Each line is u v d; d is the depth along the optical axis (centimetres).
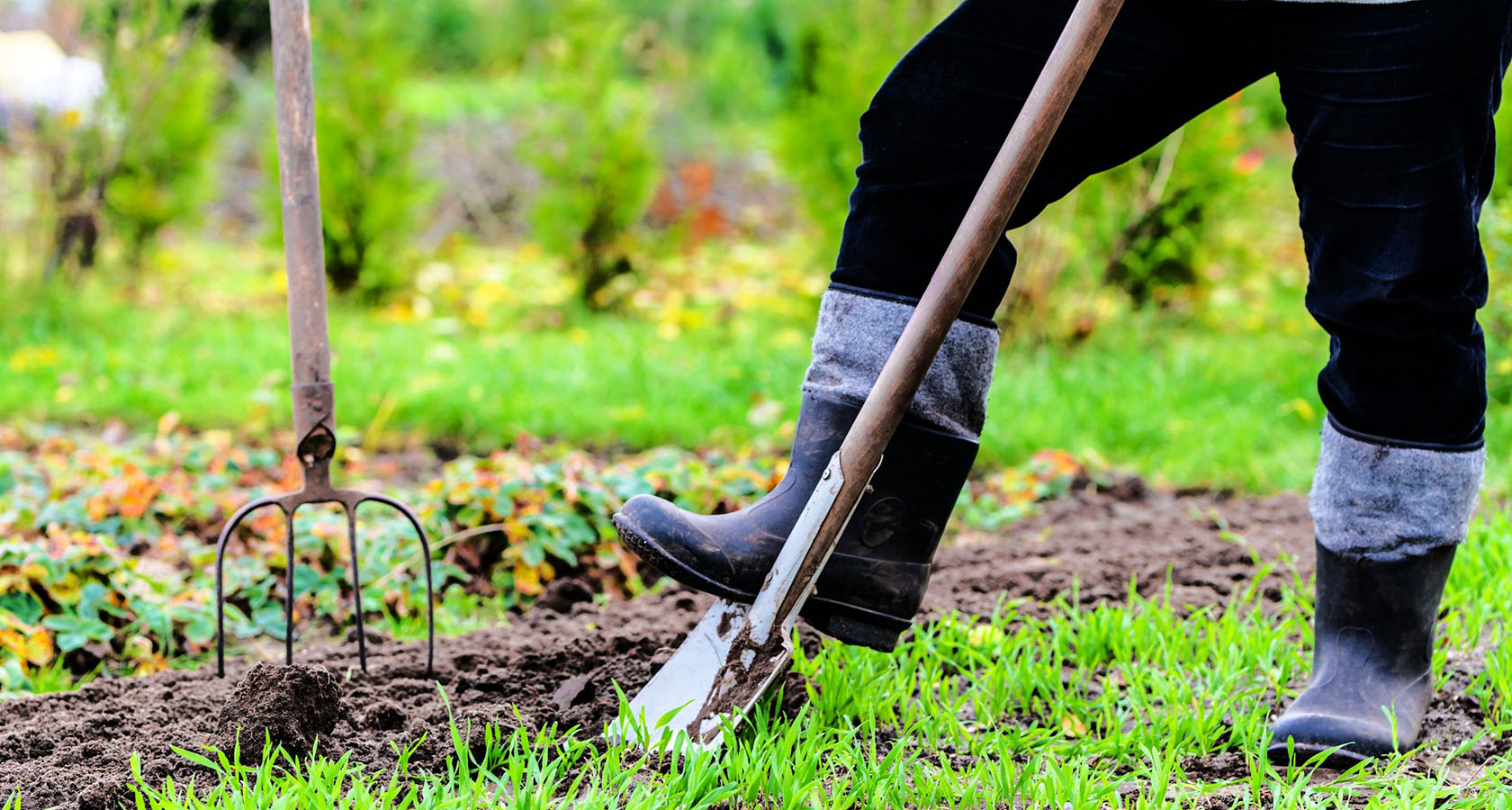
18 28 808
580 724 229
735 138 1249
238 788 198
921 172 210
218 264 897
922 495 219
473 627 351
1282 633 273
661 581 388
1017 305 676
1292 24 201
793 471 220
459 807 193
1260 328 716
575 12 819
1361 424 221
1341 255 207
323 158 780
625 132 798
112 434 528
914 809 205
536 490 391
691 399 571
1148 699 247
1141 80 208
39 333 679
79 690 261
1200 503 457
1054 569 346
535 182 1000
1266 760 219
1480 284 214
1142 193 690
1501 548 322
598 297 811
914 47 211
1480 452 223
